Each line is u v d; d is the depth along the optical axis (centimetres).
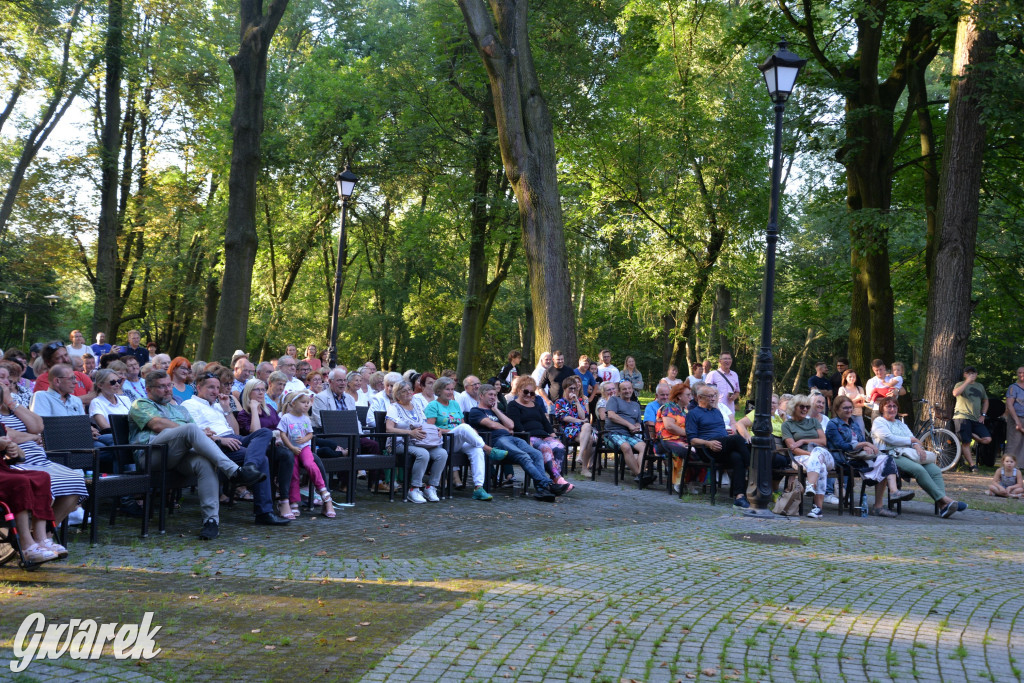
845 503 1195
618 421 1302
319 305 4588
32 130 2881
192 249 3775
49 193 3253
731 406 1520
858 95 2083
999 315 2614
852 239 2044
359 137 3034
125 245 3775
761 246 2894
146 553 676
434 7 2672
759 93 2758
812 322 2808
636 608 579
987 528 1041
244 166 2106
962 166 1792
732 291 3772
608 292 3434
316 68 3186
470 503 1038
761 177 2789
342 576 635
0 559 618
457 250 3059
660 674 448
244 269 2095
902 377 1664
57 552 621
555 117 2712
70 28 2806
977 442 1833
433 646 481
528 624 530
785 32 2217
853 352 2148
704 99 2789
